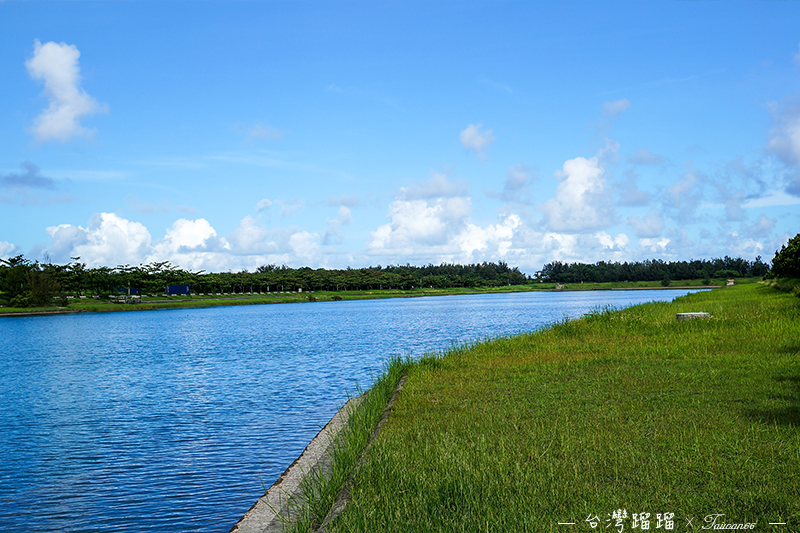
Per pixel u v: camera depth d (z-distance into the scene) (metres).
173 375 27.09
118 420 17.55
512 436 8.99
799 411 9.48
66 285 126.81
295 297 159.75
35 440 15.28
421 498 6.71
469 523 5.99
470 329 49.69
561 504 6.30
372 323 61.78
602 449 8.00
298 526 6.68
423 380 15.19
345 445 9.76
